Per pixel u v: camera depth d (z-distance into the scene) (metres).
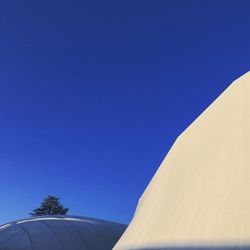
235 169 10.20
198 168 12.19
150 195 15.62
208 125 13.78
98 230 42.22
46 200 84.81
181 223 10.70
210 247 8.77
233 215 8.99
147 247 11.27
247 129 11.12
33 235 38.69
